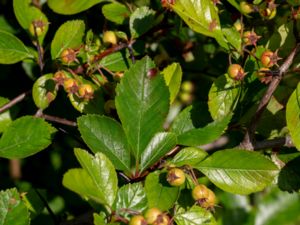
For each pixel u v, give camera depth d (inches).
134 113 16.9
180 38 23.7
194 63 24.2
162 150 16.8
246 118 18.2
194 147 17.0
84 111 18.3
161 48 23.5
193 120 17.9
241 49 18.2
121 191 15.9
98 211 15.6
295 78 20.4
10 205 16.2
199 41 24.0
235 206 21.9
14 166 25.9
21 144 17.9
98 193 15.3
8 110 19.6
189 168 16.5
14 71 22.3
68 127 20.8
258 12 19.4
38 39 19.9
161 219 15.1
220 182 16.6
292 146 17.6
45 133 18.0
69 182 14.9
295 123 16.5
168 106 17.1
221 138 20.9
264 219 21.9
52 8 19.1
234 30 18.3
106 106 18.3
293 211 22.0
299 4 18.7
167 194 16.0
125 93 17.0
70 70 18.4
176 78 17.9
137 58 20.9
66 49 18.5
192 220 16.4
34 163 25.8
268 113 18.9
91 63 19.0
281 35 18.9
